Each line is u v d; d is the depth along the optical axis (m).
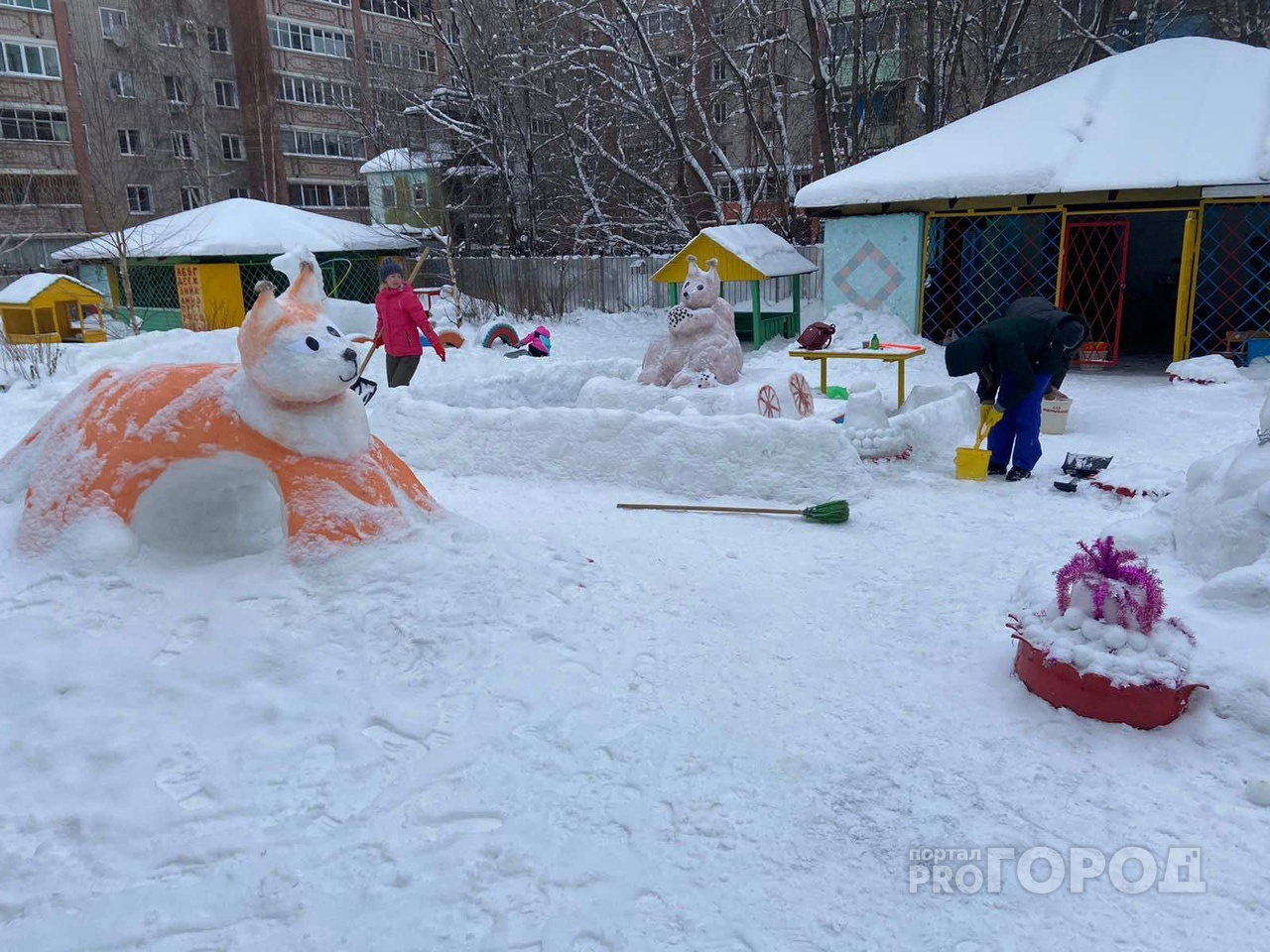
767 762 3.13
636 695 3.55
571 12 22.34
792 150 24.42
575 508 6.03
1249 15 21.16
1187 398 9.93
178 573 4.14
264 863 2.66
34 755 3.14
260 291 4.10
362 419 4.52
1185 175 11.38
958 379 11.43
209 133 36.44
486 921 2.43
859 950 2.31
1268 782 2.85
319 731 3.30
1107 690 3.23
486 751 3.18
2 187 29.44
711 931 2.38
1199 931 2.35
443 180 24.91
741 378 9.04
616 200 25.39
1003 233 15.34
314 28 38.59
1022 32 24.94
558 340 18.16
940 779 3.01
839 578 4.75
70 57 32.50
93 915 2.48
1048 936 2.35
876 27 23.38
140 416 4.27
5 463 4.85
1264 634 3.43
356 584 4.01
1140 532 4.72
